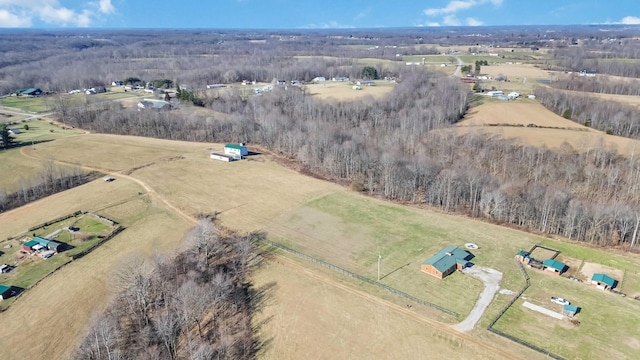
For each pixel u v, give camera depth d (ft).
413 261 292.61
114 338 223.51
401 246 311.88
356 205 382.83
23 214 375.04
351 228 339.77
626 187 388.37
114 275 272.31
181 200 393.29
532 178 417.90
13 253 311.68
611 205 332.80
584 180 405.80
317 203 386.73
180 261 288.51
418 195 405.80
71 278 279.69
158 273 265.95
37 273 285.43
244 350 223.71
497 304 247.09
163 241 323.78
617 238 323.78
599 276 267.59
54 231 342.64
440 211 373.81
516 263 289.12
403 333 228.02
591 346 215.31
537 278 272.10
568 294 255.70
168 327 224.12
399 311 244.01
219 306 255.09
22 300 258.57
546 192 351.67
